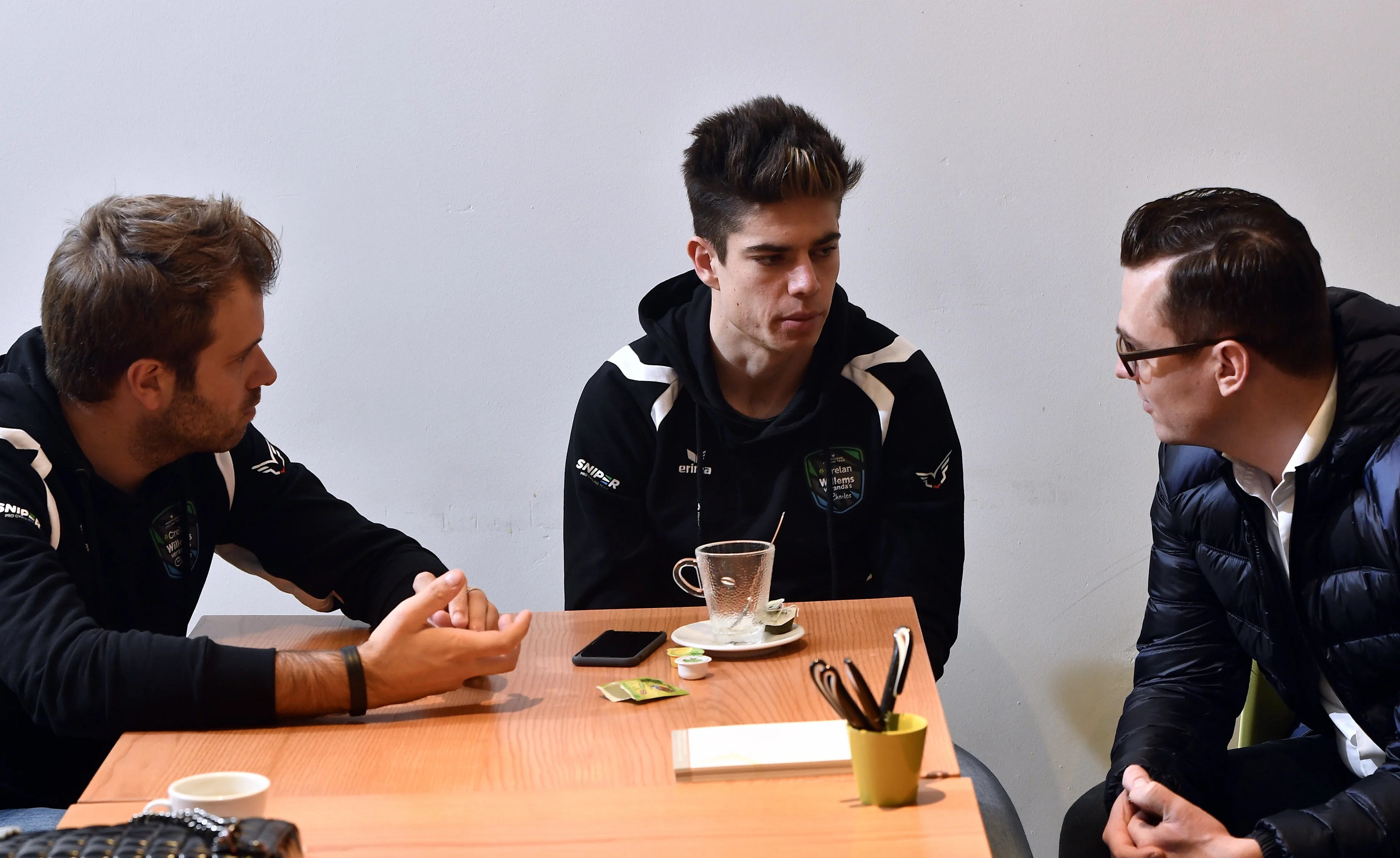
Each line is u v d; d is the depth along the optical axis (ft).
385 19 6.95
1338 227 6.98
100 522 4.49
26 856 2.06
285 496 5.22
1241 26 6.82
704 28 6.92
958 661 7.36
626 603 5.71
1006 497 7.22
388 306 7.13
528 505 7.28
